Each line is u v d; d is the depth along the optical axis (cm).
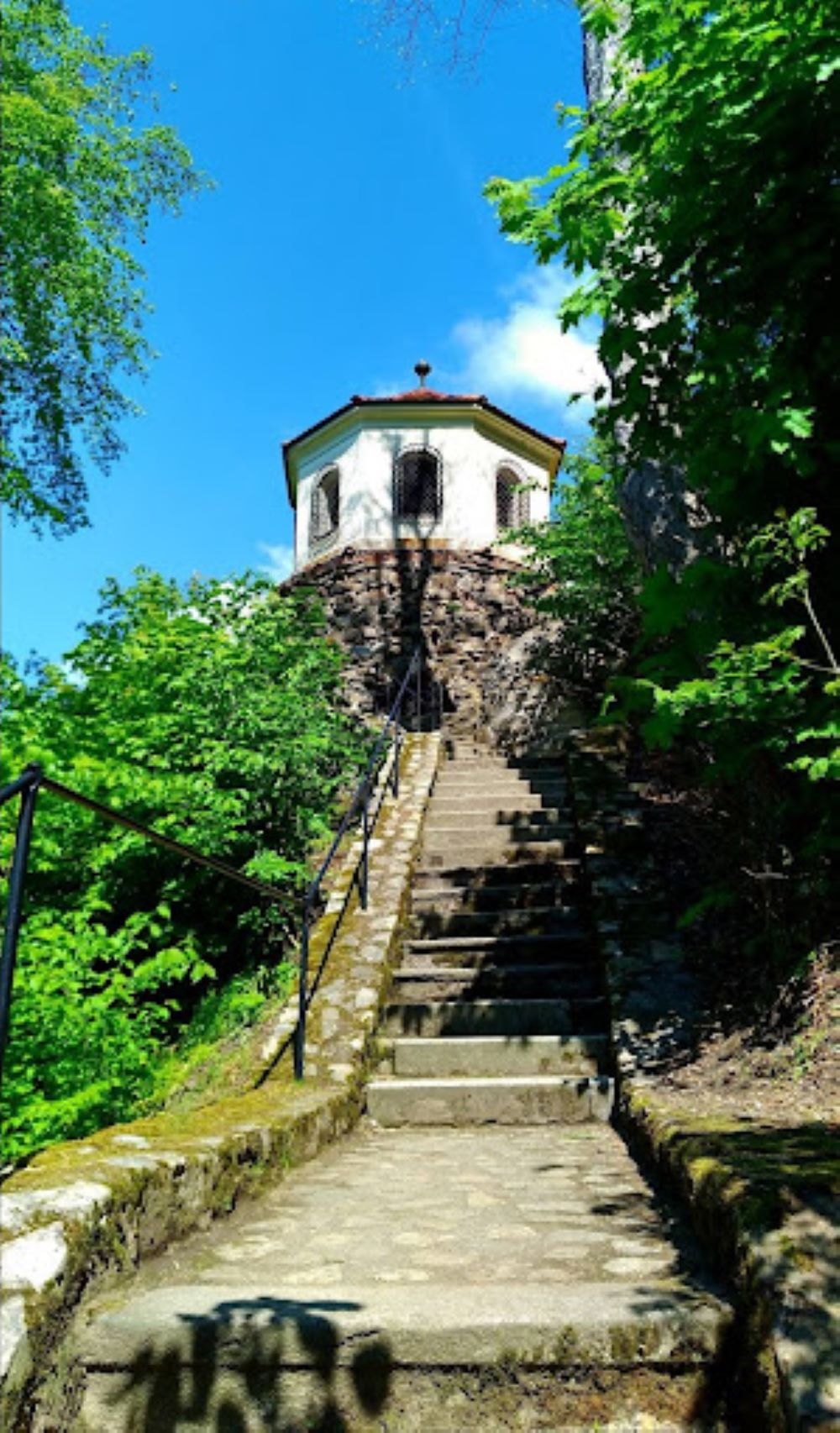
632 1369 204
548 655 1195
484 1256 261
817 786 394
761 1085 363
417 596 1525
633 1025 489
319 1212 315
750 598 403
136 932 670
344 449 1642
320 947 626
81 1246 211
